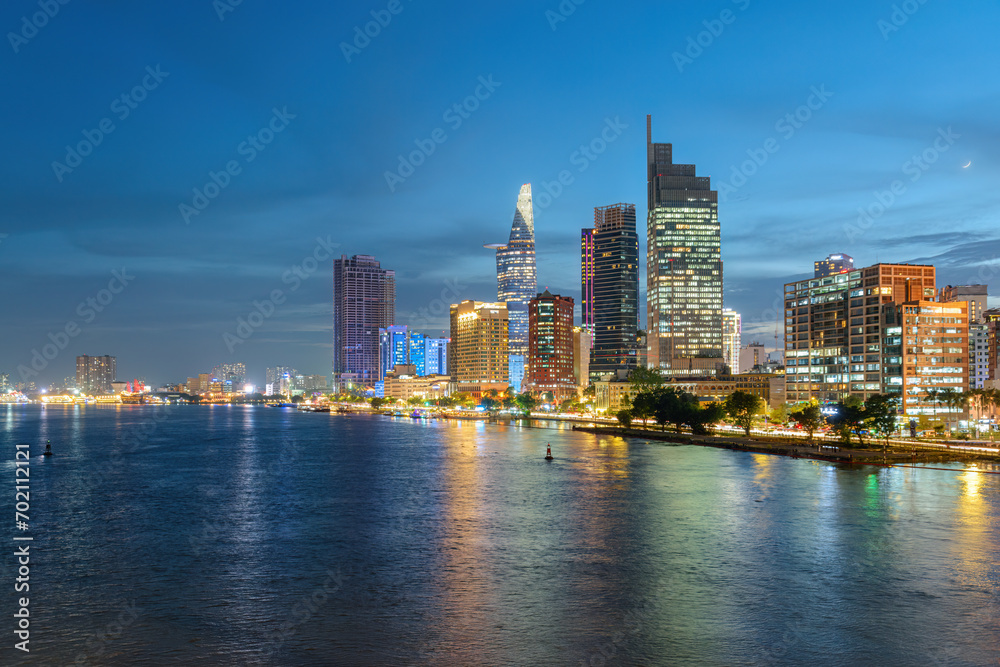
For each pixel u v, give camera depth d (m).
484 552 91.69
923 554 88.12
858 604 70.62
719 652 59.84
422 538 100.00
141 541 99.69
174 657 59.44
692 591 75.00
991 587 75.44
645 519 110.75
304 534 103.38
